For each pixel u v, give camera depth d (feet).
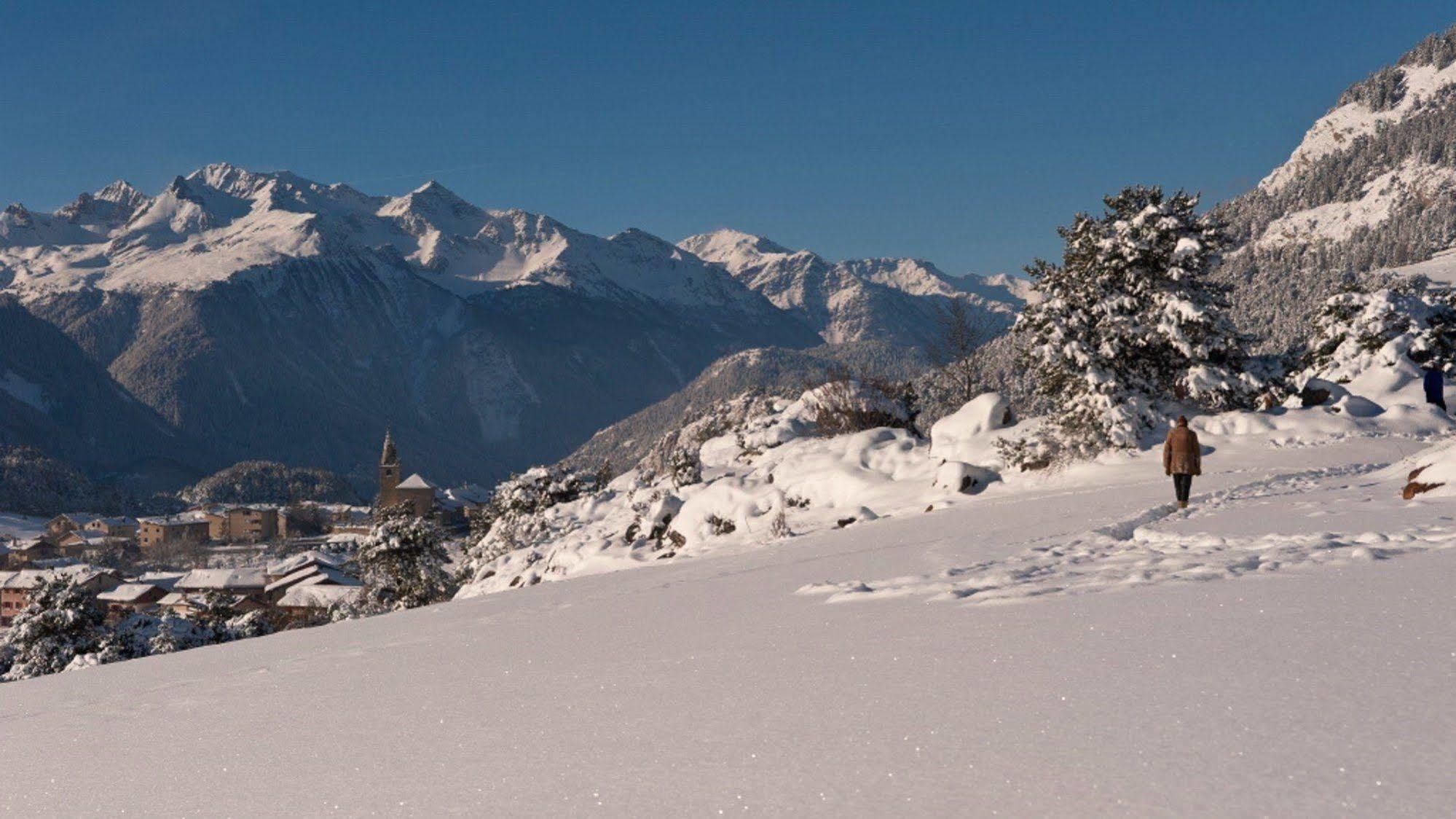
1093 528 46.78
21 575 492.54
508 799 14.06
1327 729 13.00
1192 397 97.91
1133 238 96.32
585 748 16.48
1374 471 69.10
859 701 17.29
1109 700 15.39
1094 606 24.06
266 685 28.94
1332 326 143.84
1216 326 95.86
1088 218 100.12
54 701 32.32
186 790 17.11
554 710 19.90
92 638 175.83
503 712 20.42
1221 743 12.86
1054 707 15.38
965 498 85.71
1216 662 17.04
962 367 158.61
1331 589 23.32
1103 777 12.09
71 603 175.63
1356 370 135.95
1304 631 18.88
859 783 12.94
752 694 18.97
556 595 51.80
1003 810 11.43
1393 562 27.02
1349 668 15.83
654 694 20.31
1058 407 96.84
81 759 20.92
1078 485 83.10
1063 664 18.17
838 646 23.13
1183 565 29.94
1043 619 22.98
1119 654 18.49
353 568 237.25
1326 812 10.38
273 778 17.12
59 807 17.08
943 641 21.79
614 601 42.63
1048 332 95.91
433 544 177.68
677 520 98.99
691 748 15.62
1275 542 33.81
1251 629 19.54
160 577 574.56
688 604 37.35
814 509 95.81
